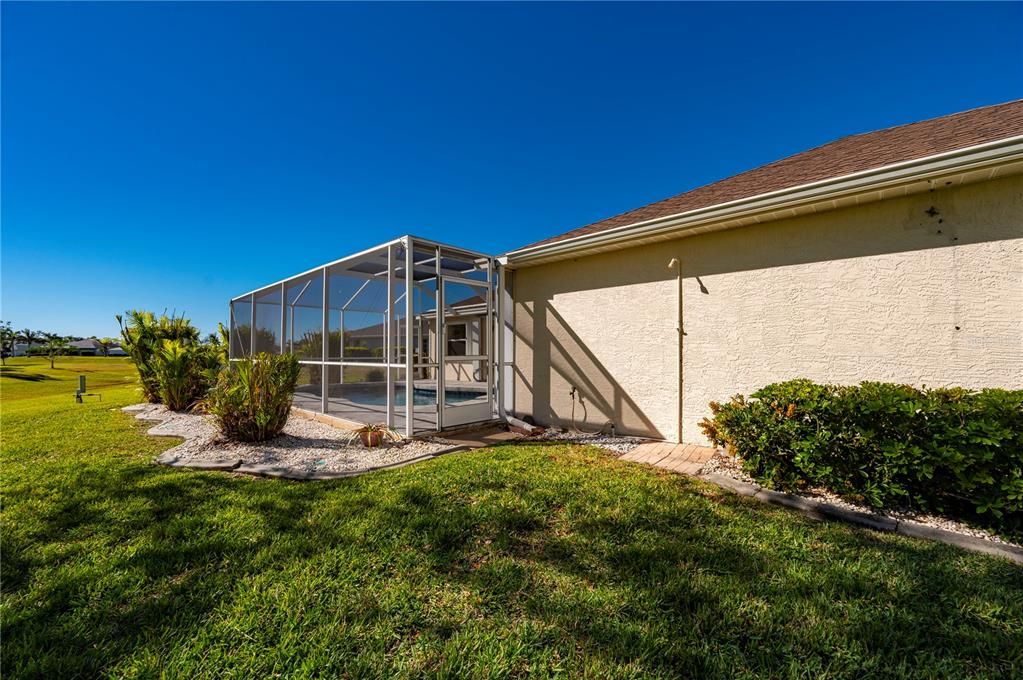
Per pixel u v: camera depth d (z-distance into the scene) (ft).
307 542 10.26
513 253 26.63
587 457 18.31
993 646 6.79
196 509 12.50
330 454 19.27
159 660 6.56
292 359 23.03
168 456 18.84
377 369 35.09
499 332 27.40
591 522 11.43
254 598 8.09
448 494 13.57
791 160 26.05
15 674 6.25
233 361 22.97
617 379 23.41
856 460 12.59
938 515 11.77
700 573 8.95
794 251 17.97
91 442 22.22
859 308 16.51
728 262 19.67
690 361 20.77
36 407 39.88
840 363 16.87
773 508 12.58
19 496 13.56
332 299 33.17
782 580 8.65
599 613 7.67
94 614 7.64
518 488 14.06
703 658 6.58
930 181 14.43
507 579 8.75
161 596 8.18
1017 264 13.82
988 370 14.19
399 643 6.97
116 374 103.55
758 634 7.12
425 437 22.81
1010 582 8.60
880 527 11.26
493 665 6.46
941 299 14.99
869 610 7.70
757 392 15.29
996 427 10.68
